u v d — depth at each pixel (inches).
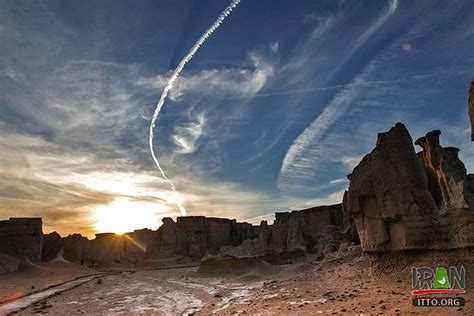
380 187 1083.3
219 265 2357.3
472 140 557.0
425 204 1005.2
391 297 807.1
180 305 1358.3
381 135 1157.1
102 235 4271.7
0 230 3019.2
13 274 2500.0
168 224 3986.2
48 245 3496.6
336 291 1032.8
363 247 1133.7
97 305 1457.9
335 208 3014.3
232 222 4475.9
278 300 1075.9
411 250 986.7
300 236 2842.0
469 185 1043.3
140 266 3521.2
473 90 551.8
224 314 1011.3
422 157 1237.7
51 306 1446.9
